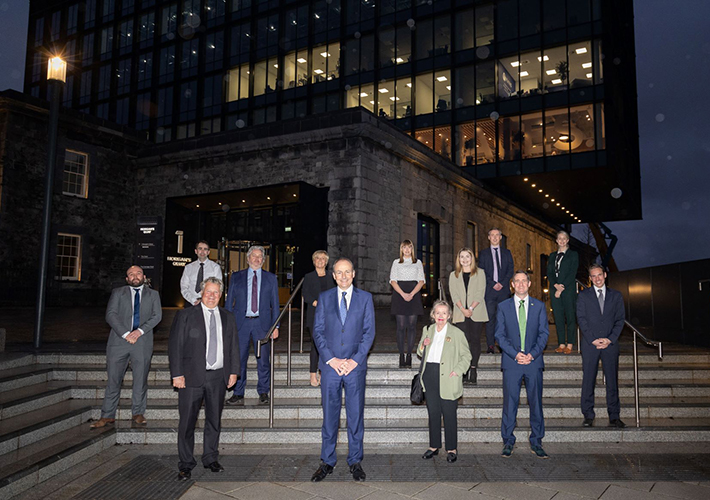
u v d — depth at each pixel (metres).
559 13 26.55
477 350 7.00
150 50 34.78
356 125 17.88
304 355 7.74
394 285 7.29
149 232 18.66
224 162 20.66
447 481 4.73
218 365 5.04
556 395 6.80
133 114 34.84
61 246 20.20
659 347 5.80
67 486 4.54
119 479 4.73
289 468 5.07
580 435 5.84
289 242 20.30
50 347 7.97
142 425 5.94
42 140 19.53
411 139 21.27
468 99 28.08
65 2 38.34
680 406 6.30
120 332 5.72
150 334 6.04
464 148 28.19
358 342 5.02
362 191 17.98
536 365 5.43
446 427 5.27
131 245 22.53
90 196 21.03
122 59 35.72
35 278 19.08
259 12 31.70
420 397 5.37
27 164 18.98
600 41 25.80
